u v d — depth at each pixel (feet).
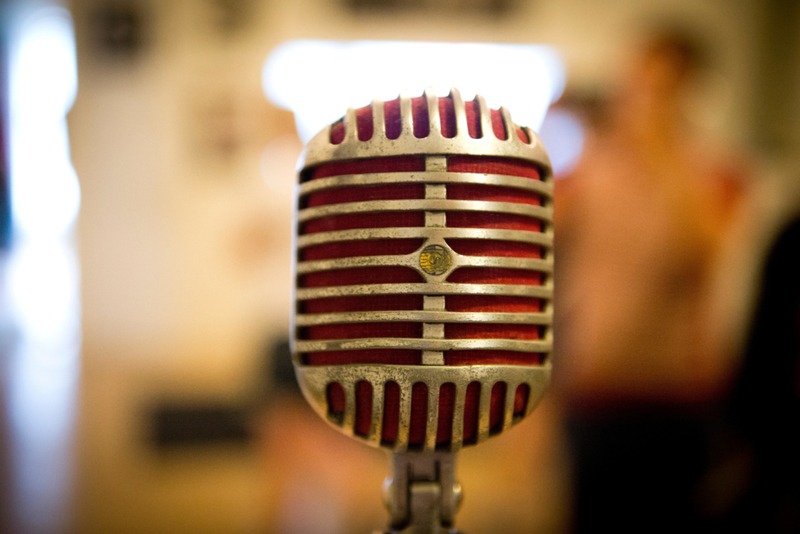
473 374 1.39
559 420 5.46
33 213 20.26
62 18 18.04
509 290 1.42
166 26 16.34
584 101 6.81
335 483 8.04
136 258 16.46
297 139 16.40
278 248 12.91
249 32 16.44
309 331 1.53
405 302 1.40
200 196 16.46
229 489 9.31
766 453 4.46
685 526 5.05
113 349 16.31
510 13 16.62
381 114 1.44
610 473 5.12
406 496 1.51
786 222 4.67
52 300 20.66
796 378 4.37
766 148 15.80
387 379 1.40
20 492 9.00
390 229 1.39
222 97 16.44
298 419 7.95
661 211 5.09
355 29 16.61
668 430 5.07
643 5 16.47
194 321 16.48
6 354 18.97
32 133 19.74
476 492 9.09
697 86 5.99
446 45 16.70
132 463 10.28
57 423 12.30
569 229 5.36
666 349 5.09
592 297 5.16
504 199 1.45
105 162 16.35
